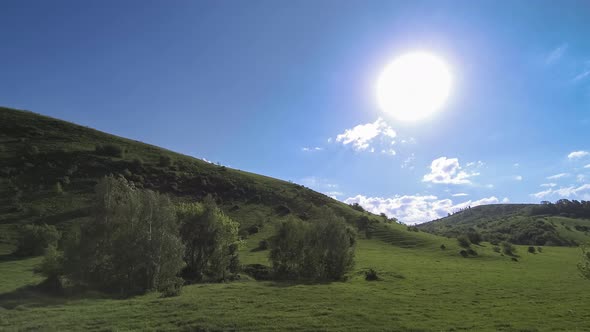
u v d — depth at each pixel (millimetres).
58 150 103375
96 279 34406
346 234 52031
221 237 49594
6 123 113312
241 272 52594
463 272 56094
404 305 29828
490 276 52375
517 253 91688
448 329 22812
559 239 149625
